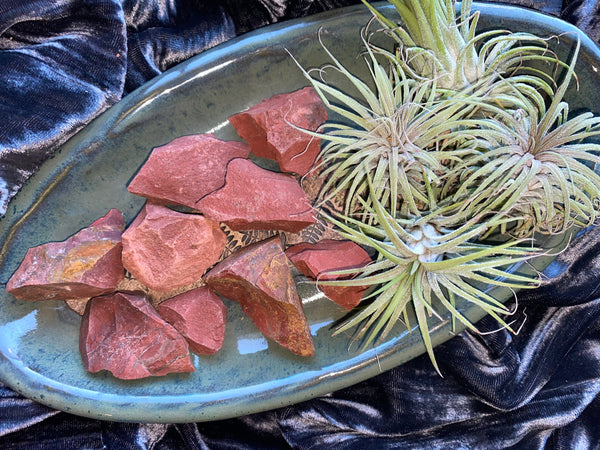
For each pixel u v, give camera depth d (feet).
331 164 1.04
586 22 1.08
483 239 1.00
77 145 0.97
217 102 1.02
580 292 1.12
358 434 1.14
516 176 0.89
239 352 1.03
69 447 1.05
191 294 1.00
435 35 0.84
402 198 0.99
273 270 0.97
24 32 1.02
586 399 1.16
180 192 0.98
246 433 1.15
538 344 1.17
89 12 1.01
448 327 1.00
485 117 0.92
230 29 1.11
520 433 1.16
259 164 1.05
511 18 0.98
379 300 0.89
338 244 1.03
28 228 0.98
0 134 0.95
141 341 0.96
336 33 1.00
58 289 0.96
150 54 1.08
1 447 1.03
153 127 1.00
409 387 1.15
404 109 0.85
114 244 0.97
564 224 0.91
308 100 1.00
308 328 0.99
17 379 0.94
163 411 0.96
